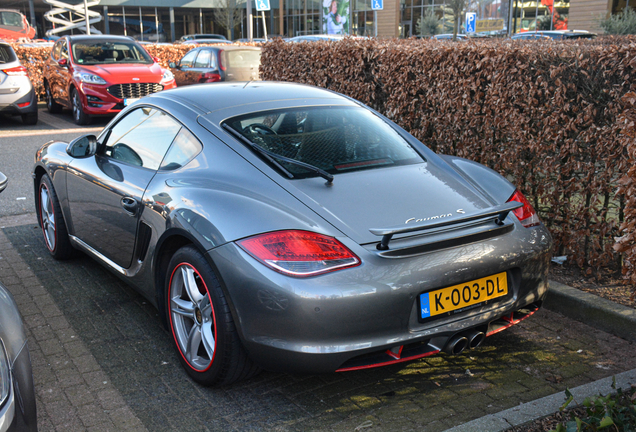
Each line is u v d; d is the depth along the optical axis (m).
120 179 3.56
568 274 4.14
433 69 5.36
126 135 3.80
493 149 4.88
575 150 4.12
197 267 2.72
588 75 3.97
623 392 2.55
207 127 3.20
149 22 53.44
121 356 3.21
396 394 2.84
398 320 2.48
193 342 2.90
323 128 3.29
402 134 3.55
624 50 3.73
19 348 2.14
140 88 12.30
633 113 3.49
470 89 4.99
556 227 4.39
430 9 34.34
